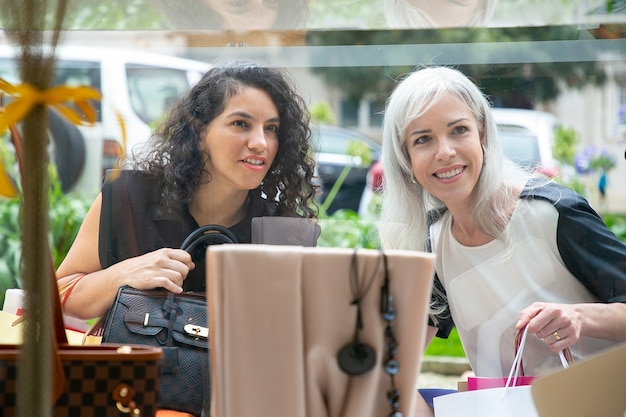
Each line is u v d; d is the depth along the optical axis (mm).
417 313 1247
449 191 2086
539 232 2074
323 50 2270
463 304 2145
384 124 2143
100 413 1354
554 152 2283
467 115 2080
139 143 2211
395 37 2260
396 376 1259
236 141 2139
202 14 2184
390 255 1243
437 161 2076
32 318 1205
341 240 2182
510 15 2191
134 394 1360
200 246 2100
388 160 2150
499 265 2098
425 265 1243
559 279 2080
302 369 1244
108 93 2314
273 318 1235
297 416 1242
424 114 2074
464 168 2082
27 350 1202
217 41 2283
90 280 2080
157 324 1924
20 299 2262
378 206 2211
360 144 2301
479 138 2102
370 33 2264
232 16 2184
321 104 2277
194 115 2150
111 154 2320
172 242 2148
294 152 2195
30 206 1213
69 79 2305
